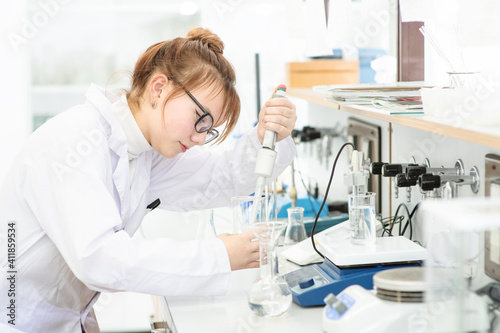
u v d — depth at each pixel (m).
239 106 1.72
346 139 2.62
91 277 1.38
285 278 1.60
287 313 1.43
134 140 1.68
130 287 1.40
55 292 1.68
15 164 1.57
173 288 1.41
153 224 2.73
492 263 1.25
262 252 1.41
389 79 2.52
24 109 4.34
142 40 4.46
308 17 2.21
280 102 1.73
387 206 2.09
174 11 4.41
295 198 2.86
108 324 4.16
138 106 1.66
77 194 1.42
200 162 2.03
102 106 1.62
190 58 1.59
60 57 4.44
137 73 1.66
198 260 1.43
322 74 3.28
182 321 1.41
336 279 1.48
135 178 1.80
